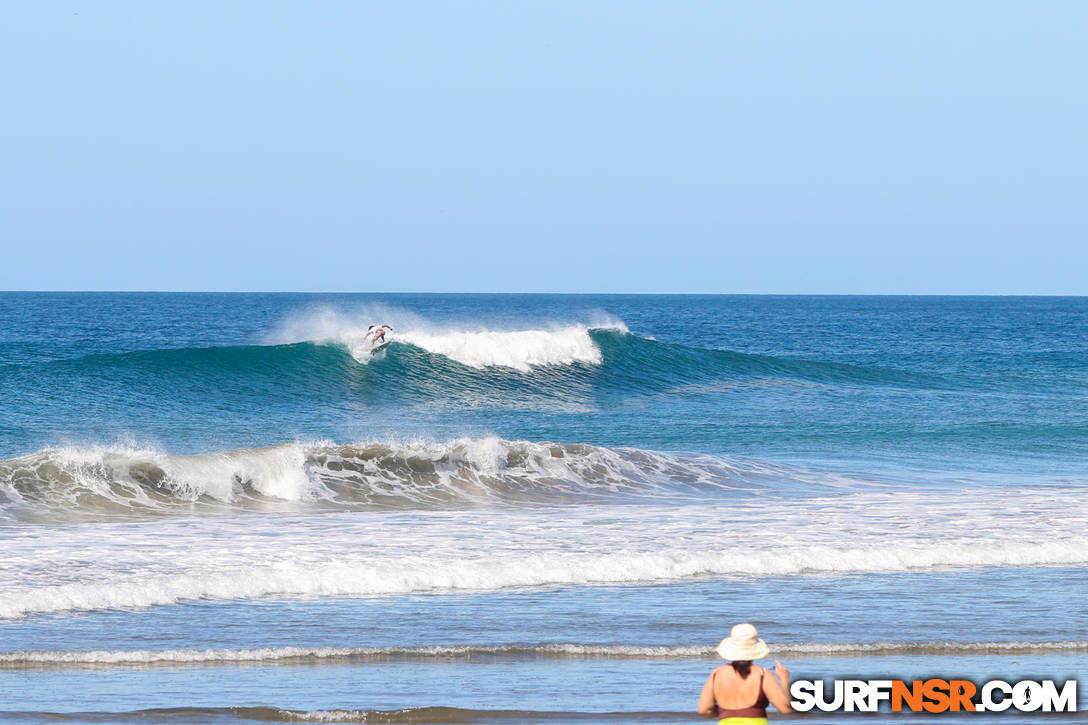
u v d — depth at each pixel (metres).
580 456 87.75
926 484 88.25
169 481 75.12
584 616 46.41
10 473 72.75
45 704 34.94
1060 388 180.50
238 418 121.31
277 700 36.03
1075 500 78.12
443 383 149.00
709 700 28.41
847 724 35.03
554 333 162.75
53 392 125.38
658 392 157.00
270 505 74.38
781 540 62.38
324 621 45.09
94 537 61.34
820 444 112.94
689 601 49.22
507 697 36.50
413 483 81.12
